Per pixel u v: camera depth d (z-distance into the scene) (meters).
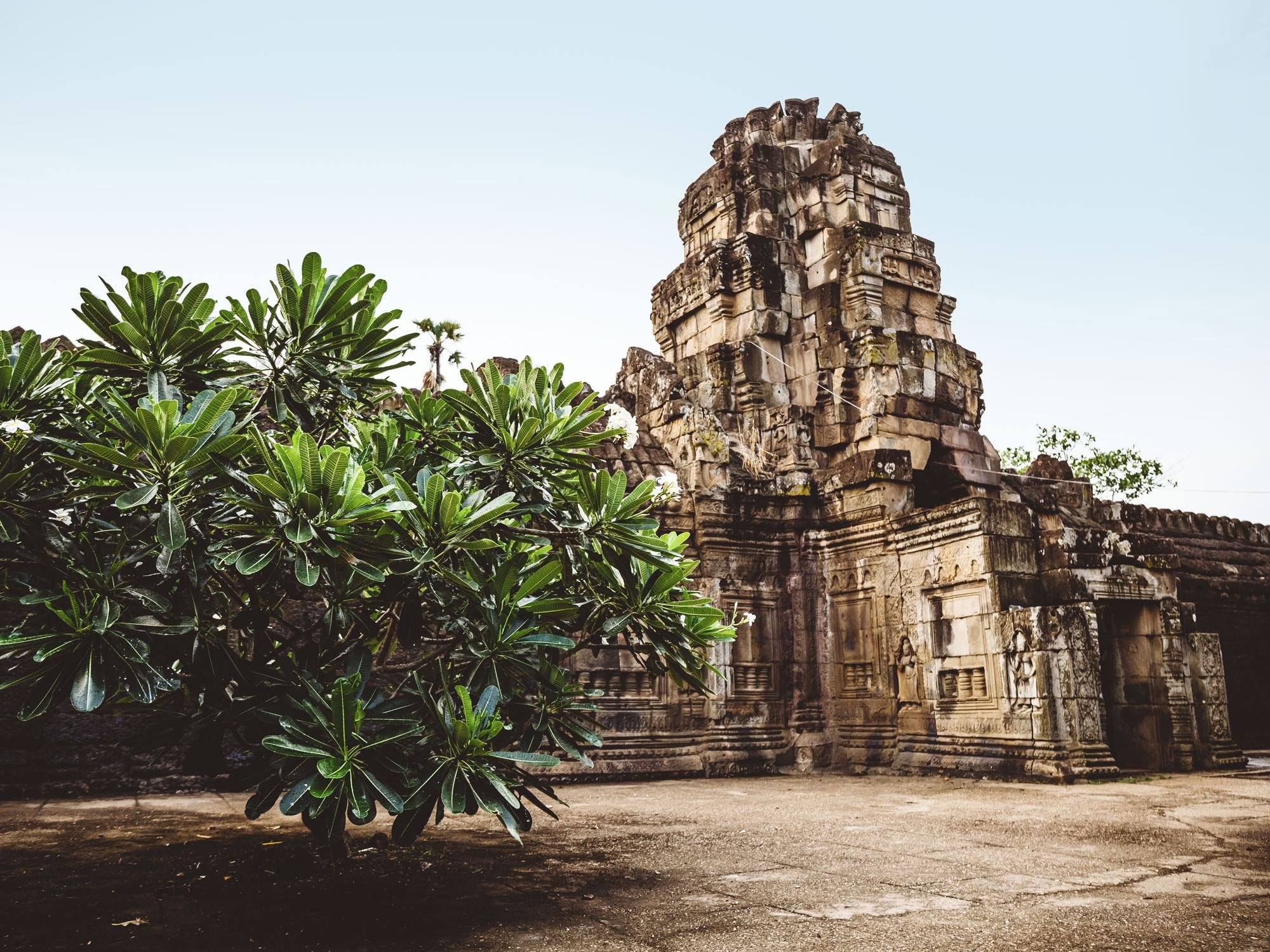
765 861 6.73
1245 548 25.20
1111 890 5.70
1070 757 12.65
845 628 16.48
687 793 12.35
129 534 4.79
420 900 5.37
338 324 5.78
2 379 4.91
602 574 6.05
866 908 5.20
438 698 5.41
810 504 17.22
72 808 10.09
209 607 5.37
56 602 4.54
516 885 5.83
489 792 4.83
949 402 18.00
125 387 5.45
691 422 17.02
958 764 13.82
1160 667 15.07
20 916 4.94
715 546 16.38
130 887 5.68
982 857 6.86
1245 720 22.20
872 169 19.36
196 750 5.12
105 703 6.45
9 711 11.48
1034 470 21.58
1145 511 23.33
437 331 20.05
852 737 15.90
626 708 14.99
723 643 15.81
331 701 4.56
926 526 15.12
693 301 19.94
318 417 6.38
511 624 5.53
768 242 19.19
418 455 6.49
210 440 4.64
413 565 5.21
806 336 18.84
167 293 5.35
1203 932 4.67
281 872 6.20
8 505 4.78
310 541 4.77
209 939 4.49
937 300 18.91
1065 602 14.08
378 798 4.67
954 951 4.36
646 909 5.16
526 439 5.88
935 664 14.75
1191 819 8.83
